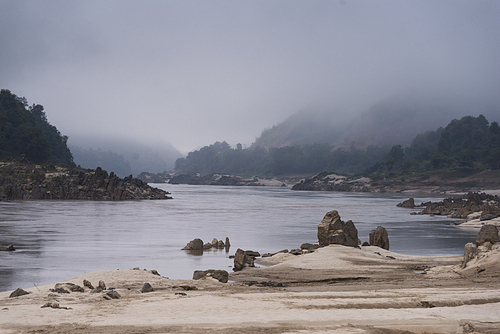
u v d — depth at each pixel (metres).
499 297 19.69
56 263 37.53
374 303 18.50
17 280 30.38
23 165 159.25
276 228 71.12
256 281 28.19
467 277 27.86
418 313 16.61
